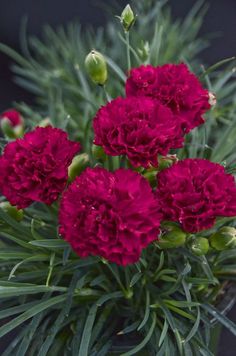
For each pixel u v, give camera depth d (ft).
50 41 2.54
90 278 1.51
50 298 1.42
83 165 1.42
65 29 2.84
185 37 2.21
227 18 2.76
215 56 2.57
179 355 1.44
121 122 1.30
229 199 1.28
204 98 1.41
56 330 1.38
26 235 1.51
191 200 1.26
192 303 1.39
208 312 1.49
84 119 1.80
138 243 1.22
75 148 1.36
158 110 1.32
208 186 1.28
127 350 1.44
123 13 1.51
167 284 1.53
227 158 1.68
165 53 2.09
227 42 2.64
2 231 1.48
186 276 1.46
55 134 1.36
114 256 1.24
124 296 1.48
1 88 2.73
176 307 1.48
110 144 1.29
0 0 3.03
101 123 1.30
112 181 1.25
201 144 1.69
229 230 1.36
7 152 1.35
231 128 1.71
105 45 2.22
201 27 2.72
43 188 1.31
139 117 1.32
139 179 1.26
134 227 1.22
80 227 1.23
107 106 1.34
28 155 1.34
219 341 1.73
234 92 2.19
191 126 1.39
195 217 1.26
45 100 2.16
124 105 1.34
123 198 1.24
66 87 1.93
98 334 1.48
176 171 1.30
